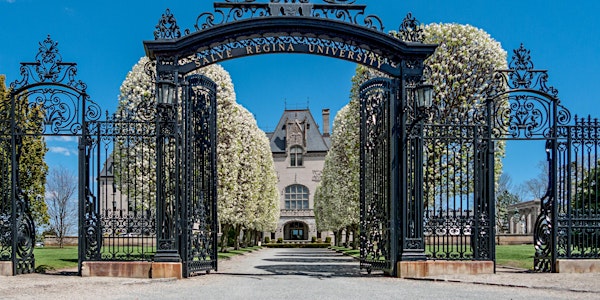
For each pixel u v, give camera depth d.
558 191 13.45
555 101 13.38
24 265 13.39
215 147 13.88
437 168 17.97
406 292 10.36
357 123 22.20
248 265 19.64
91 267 12.58
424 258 12.70
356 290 10.66
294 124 75.88
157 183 12.56
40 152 29.14
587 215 13.45
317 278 12.96
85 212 12.77
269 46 12.88
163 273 12.37
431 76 18.52
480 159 13.15
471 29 18.98
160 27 12.86
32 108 14.30
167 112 12.66
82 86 12.84
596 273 13.01
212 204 13.91
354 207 31.81
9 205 13.46
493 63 18.84
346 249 41.09
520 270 14.02
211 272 14.07
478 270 12.77
